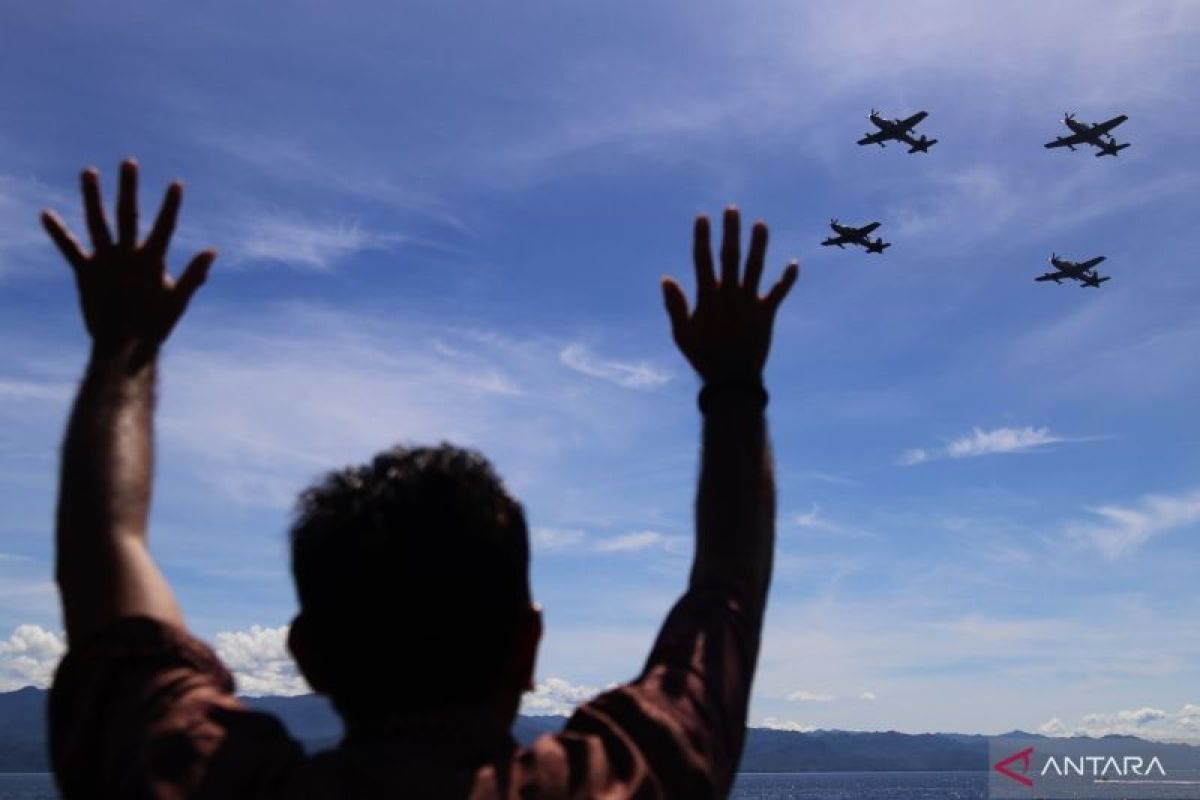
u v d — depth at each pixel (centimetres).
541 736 214
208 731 197
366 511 212
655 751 210
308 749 203
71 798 202
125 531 230
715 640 236
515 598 215
